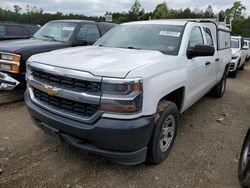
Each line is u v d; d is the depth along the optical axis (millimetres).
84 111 2740
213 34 5336
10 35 10312
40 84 3037
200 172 3252
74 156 3465
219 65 5711
